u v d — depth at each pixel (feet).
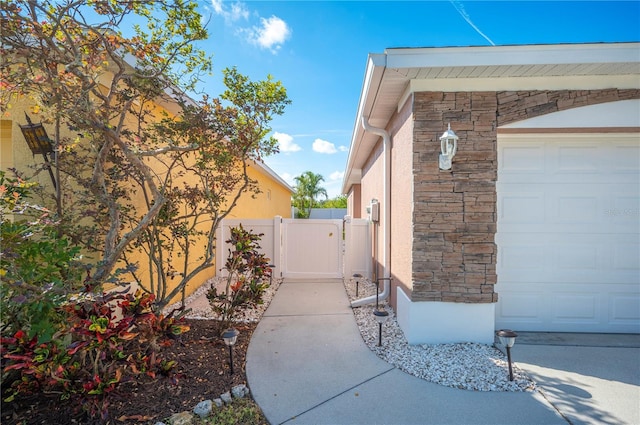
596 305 14.49
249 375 10.78
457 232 13.03
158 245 13.79
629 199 14.46
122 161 13.20
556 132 13.98
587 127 13.14
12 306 8.09
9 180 9.62
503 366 11.34
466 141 13.03
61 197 12.39
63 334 7.84
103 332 7.40
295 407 9.13
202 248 23.58
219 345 12.98
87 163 12.37
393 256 17.76
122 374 8.38
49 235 9.45
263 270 15.31
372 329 15.14
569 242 14.58
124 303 8.73
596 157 14.49
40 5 8.54
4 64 9.02
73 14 9.05
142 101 12.71
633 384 10.23
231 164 14.35
